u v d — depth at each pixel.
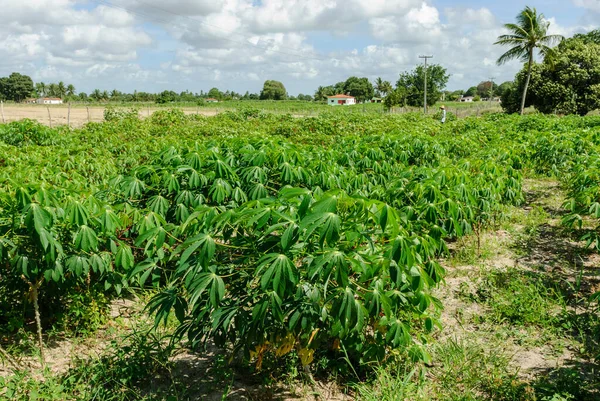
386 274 3.04
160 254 3.63
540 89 40.97
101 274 4.10
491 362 3.85
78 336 4.29
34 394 3.18
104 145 10.22
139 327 4.34
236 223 2.80
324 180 4.98
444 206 4.48
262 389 3.48
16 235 3.38
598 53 41.12
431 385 3.52
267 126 18.23
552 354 4.03
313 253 2.71
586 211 5.57
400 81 59.25
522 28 37.94
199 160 4.80
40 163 6.75
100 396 3.30
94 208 3.79
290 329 2.72
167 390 3.47
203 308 3.04
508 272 5.67
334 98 104.19
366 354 3.23
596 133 11.10
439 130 18.05
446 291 5.30
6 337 4.12
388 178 6.62
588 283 5.47
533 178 11.97
